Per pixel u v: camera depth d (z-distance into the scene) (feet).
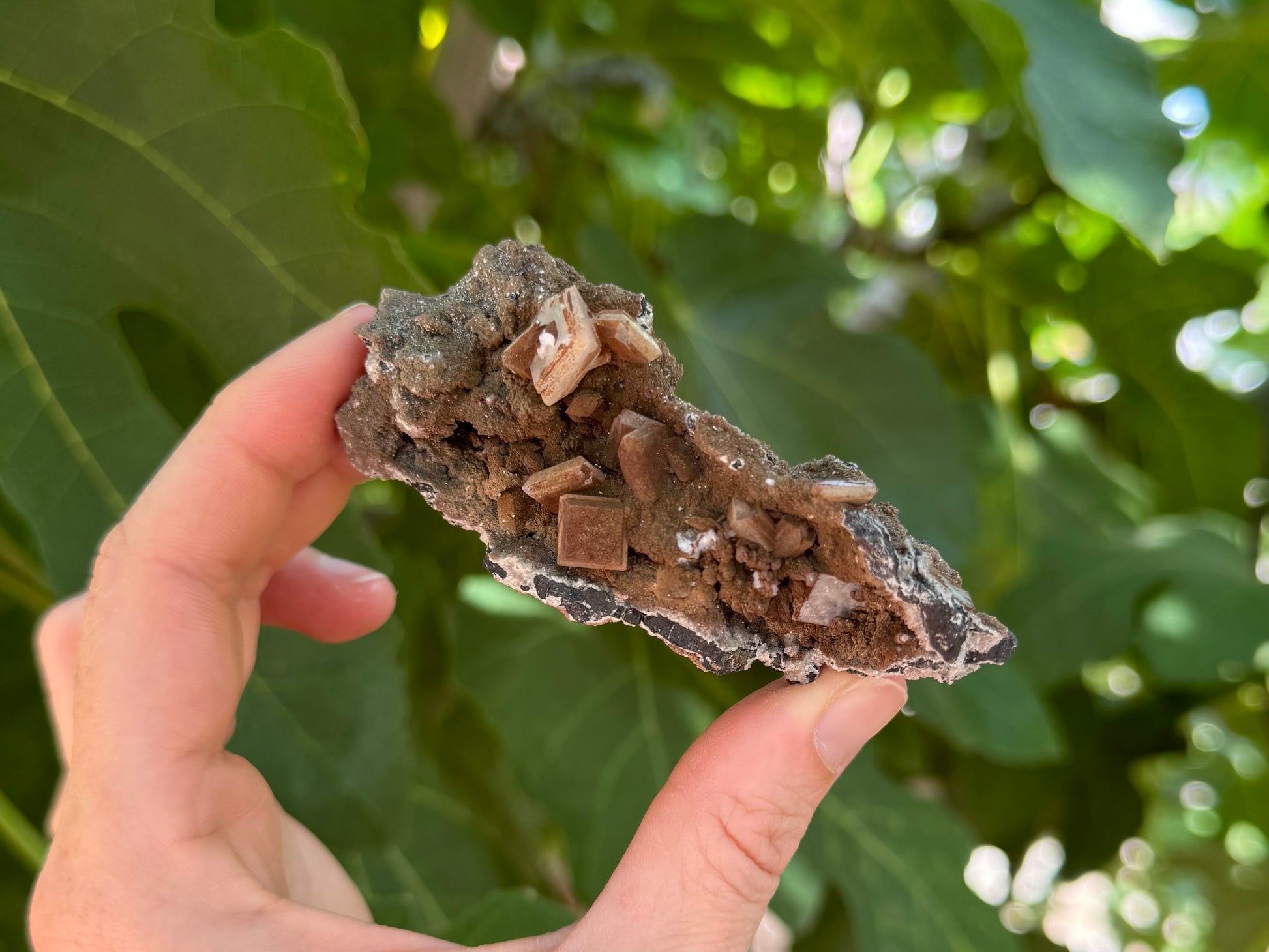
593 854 0.63
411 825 0.73
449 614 0.69
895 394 0.70
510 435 0.43
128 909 0.41
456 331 0.42
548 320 0.40
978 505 0.69
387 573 0.58
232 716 0.47
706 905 0.41
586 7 0.83
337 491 0.54
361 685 0.56
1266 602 0.84
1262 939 1.23
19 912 0.65
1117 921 1.57
